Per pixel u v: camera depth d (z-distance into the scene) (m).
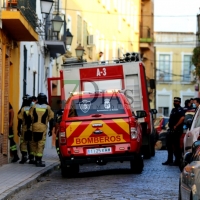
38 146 28.36
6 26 29.17
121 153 24.59
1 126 28.92
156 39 109.75
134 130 24.66
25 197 19.88
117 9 77.19
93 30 66.12
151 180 23.33
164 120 52.78
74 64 32.56
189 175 13.27
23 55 35.81
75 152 24.53
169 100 109.50
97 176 25.25
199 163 12.91
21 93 35.03
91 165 31.03
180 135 29.59
